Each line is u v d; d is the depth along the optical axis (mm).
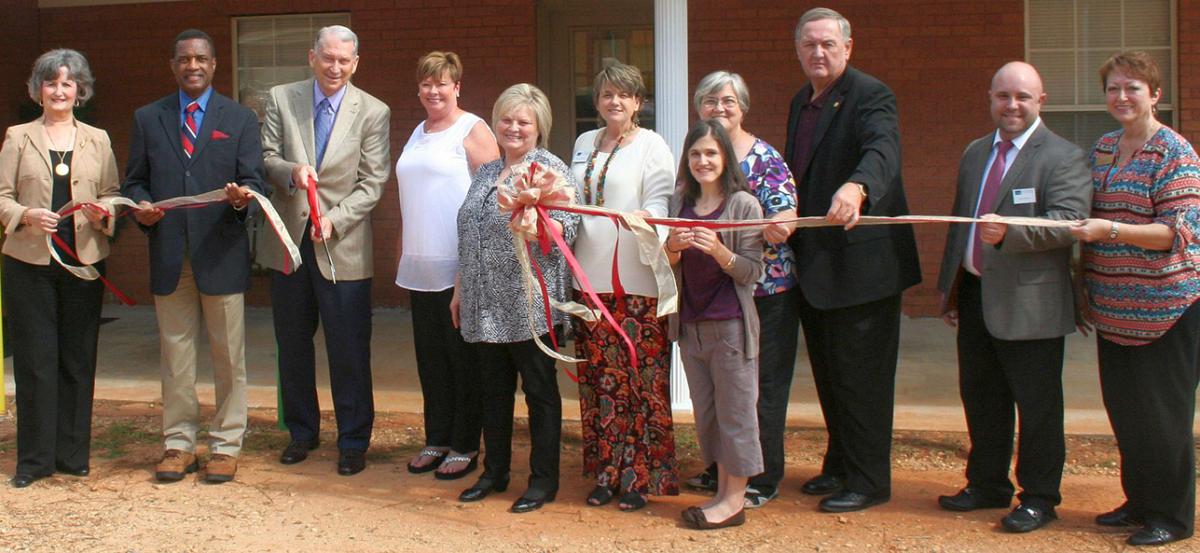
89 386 5270
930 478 5148
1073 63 9234
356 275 5324
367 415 5410
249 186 5051
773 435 4695
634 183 4535
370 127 5367
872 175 4234
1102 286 4184
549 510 4707
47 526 4562
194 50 5027
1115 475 5141
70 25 10422
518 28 9727
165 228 5043
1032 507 4406
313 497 4945
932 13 9266
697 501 4809
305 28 10180
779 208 4375
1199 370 4219
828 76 4512
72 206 4910
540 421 4730
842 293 4480
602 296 4609
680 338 4461
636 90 4586
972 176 4473
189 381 5230
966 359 4566
